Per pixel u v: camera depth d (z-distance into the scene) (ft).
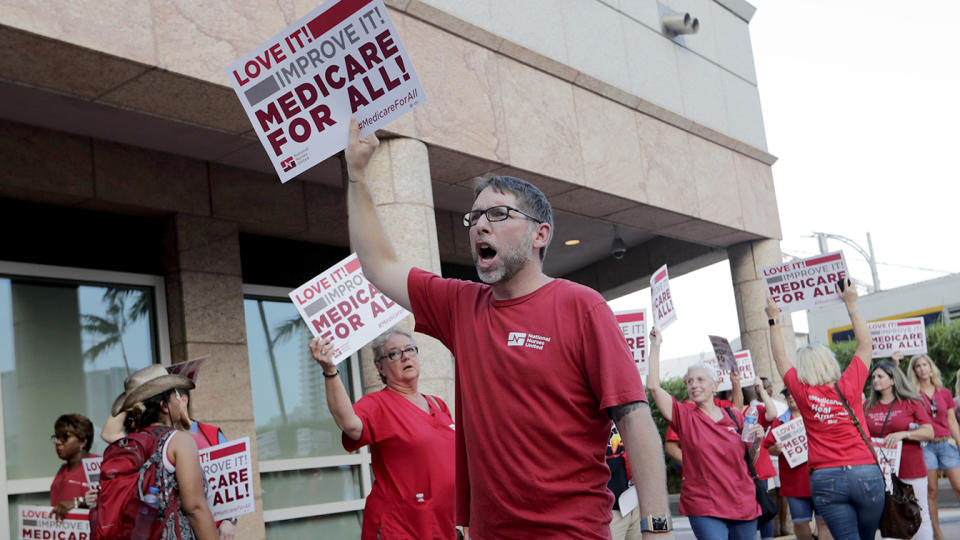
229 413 28.27
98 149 26.55
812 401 21.16
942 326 86.99
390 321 16.67
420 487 15.39
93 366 26.68
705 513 21.48
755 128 43.47
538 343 8.44
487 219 8.73
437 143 26.27
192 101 21.67
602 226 43.19
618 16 36.04
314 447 32.12
